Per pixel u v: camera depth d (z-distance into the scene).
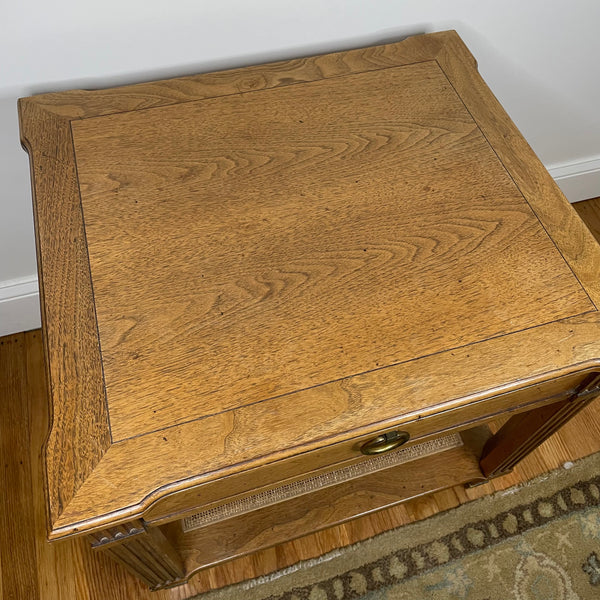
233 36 0.84
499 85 1.12
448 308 0.65
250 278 0.67
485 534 1.09
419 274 0.68
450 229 0.71
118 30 0.78
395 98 0.83
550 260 0.69
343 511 1.04
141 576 0.91
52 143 0.76
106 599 1.03
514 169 0.77
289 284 0.67
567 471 1.16
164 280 0.67
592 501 1.13
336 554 1.07
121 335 0.63
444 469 1.09
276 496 1.00
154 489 0.55
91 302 0.65
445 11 0.91
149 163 0.75
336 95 0.83
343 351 0.62
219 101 0.81
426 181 0.75
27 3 0.71
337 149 0.77
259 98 0.82
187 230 0.70
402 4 0.88
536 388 0.67
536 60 1.07
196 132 0.78
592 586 1.05
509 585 1.05
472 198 0.74
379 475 1.08
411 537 1.09
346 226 0.71
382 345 0.63
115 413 0.58
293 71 0.85
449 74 0.86
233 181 0.74
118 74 0.85
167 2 0.76
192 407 0.59
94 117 0.79
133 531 0.64
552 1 0.95
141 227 0.70
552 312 0.65
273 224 0.71
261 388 0.60
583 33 1.04
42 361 1.25
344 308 0.65
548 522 1.11
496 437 1.03
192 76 0.84
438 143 0.79
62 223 0.70
